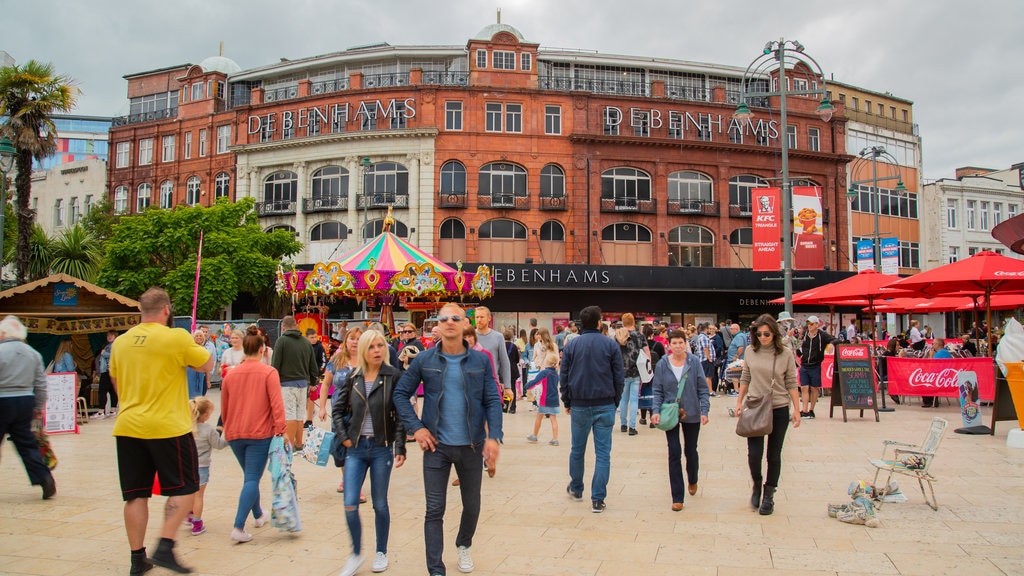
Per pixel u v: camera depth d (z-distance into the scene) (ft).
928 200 158.40
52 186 166.09
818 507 23.95
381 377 18.62
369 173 126.41
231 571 17.95
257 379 20.90
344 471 18.33
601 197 127.75
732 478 28.91
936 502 23.93
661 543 20.01
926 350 65.16
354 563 17.60
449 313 17.89
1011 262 46.34
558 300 123.03
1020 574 17.13
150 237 107.04
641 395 42.19
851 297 65.98
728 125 134.51
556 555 19.01
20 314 47.47
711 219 131.54
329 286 53.72
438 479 17.33
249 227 112.37
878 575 17.12
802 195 86.07
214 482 29.12
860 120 148.77
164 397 17.75
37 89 75.97
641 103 130.52
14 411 24.68
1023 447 35.04
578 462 25.13
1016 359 36.55
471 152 124.57
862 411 47.06
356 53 137.59
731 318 129.70
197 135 143.95
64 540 20.57
